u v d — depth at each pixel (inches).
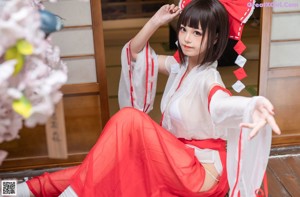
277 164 101.3
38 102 33.1
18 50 30.9
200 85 66.3
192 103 67.4
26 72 32.3
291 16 100.0
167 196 66.6
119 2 259.4
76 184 61.8
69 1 93.1
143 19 259.1
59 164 103.9
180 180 63.4
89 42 96.8
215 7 65.3
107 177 62.6
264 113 47.8
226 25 66.9
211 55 67.5
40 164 103.3
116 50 190.2
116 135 63.1
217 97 60.1
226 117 57.4
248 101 52.6
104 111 101.9
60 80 34.1
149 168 64.2
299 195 88.8
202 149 68.7
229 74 153.3
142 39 76.6
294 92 105.7
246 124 47.4
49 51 37.8
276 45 102.0
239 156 59.6
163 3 261.9
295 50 102.9
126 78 80.6
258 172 62.2
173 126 70.9
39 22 33.6
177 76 73.1
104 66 98.4
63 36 95.5
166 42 201.9
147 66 78.2
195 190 64.2
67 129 102.1
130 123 64.0
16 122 34.5
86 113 101.6
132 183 65.1
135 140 64.1
